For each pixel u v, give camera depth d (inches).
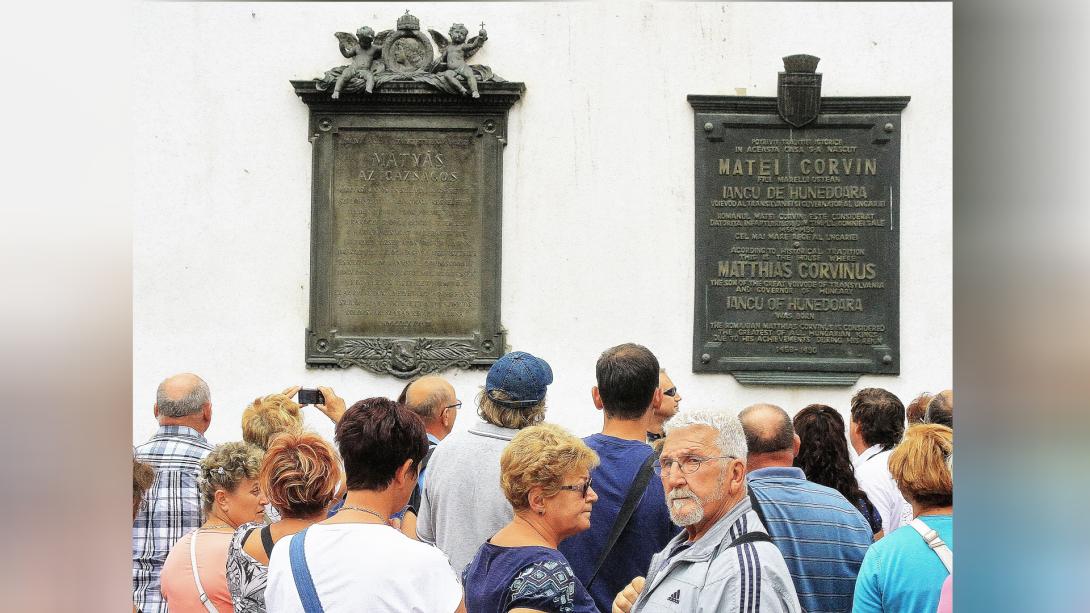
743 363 226.5
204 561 188.9
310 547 128.2
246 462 194.9
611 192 229.3
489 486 187.5
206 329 228.5
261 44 230.7
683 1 229.9
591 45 229.9
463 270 228.2
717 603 159.2
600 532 177.3
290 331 228.8
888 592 175.2
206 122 230.7
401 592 125.9
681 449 168.1
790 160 228.1
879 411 220.7
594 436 186.5
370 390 228.2
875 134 227.0
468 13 230.4
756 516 166.6
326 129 229.3
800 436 218.7
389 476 134.7
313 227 228.5
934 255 225.5
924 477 176.4
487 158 228.4
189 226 229.6
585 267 228.8
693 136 229.0
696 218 228.5
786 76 226.1
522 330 228.2
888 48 227.8
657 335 228.1
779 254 227.6
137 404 225.6
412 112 229.0
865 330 225.9
